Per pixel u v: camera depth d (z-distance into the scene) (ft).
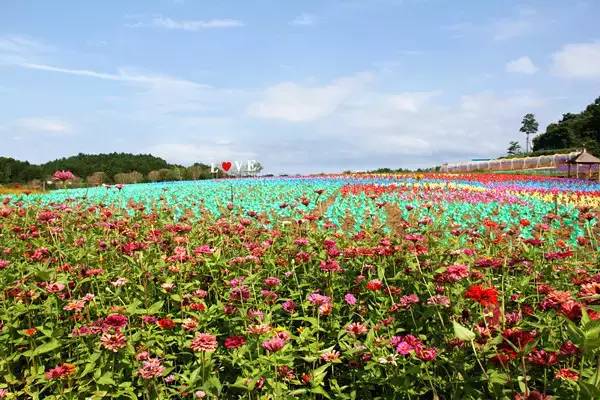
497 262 17.97
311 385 13.21
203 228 27.02
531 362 11.43
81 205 35.37
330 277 18.45
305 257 19.45
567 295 12.19
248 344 14.01
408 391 12.67
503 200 53.31
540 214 38.99
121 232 23.91
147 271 18.94
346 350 14.55
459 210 41.14
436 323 15.66
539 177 102.12
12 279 18.89
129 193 64.80
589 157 125.49
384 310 16.26
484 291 11.60
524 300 16.56
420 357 12.50
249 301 17.12
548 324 13.66
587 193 66.28
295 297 17.89
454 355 13.04
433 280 17.03
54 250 21.75
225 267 19.92
